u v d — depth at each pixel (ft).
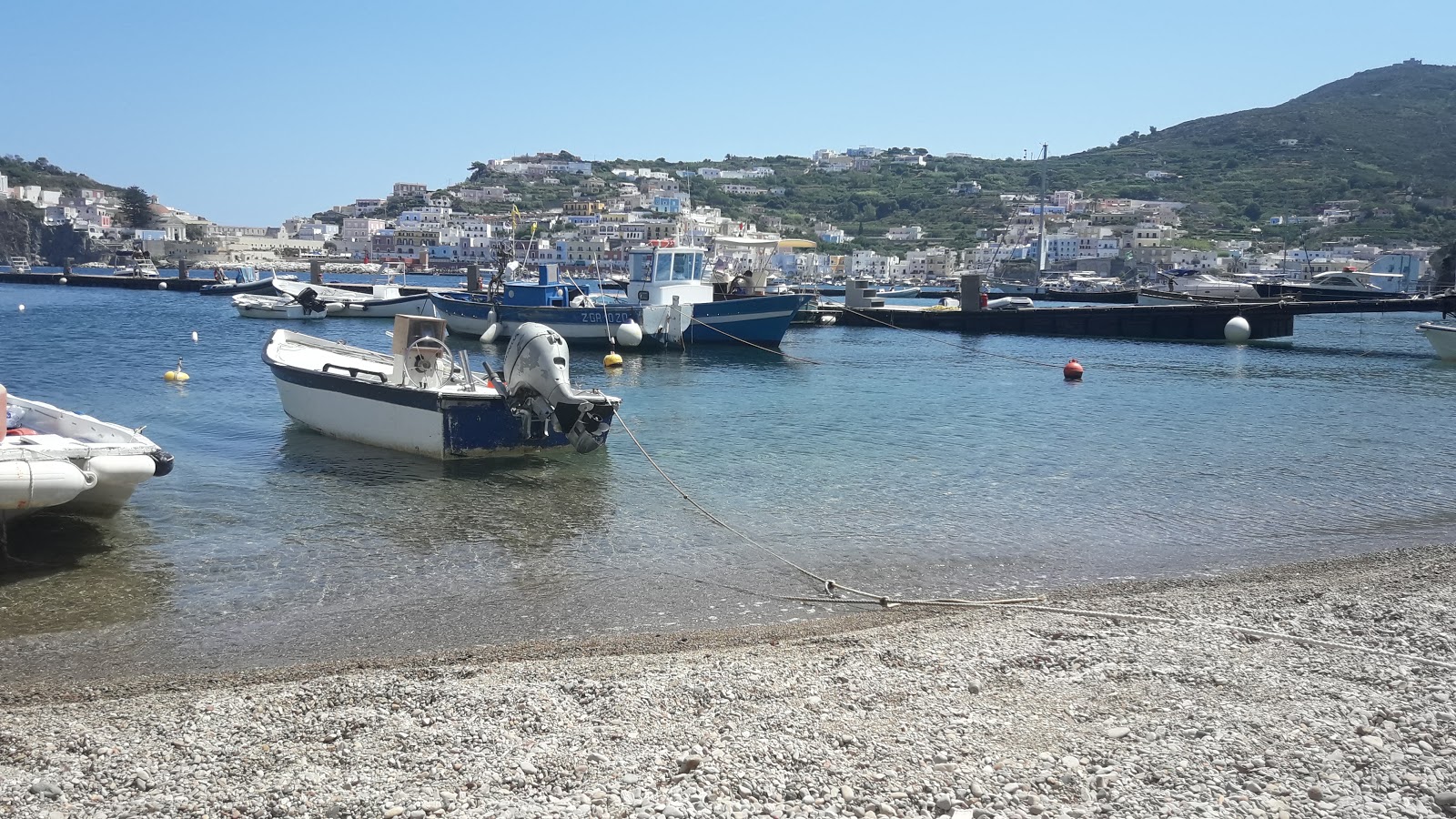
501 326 148.56
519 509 52.49
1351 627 33.58
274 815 21.58
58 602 37.65
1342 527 50.21
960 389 105.50
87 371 106.52
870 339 173.27
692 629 35.53
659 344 141.18
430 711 26.91
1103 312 179.83
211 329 168.55
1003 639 32.89
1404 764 23.47
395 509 52.13
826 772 23.26
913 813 21.62
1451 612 34.94
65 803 22.12
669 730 25.52
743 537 47.70
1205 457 68.13
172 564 42.45
